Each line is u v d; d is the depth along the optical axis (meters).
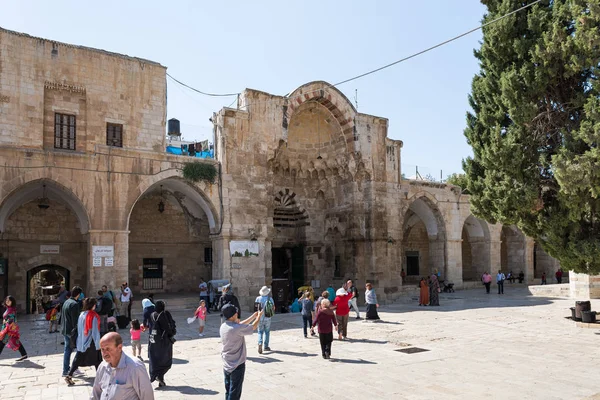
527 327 19.14
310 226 33.53
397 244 33.38
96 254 22.80
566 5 17.31
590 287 29.73
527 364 12.62
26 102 22.25
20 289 26.59
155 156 24.95
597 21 16.09
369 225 32.06
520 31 19.25
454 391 10.11
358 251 32.00
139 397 5.19
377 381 10.95
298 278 33.62
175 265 32.03
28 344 16.39
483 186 20.48
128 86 25.17
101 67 24.50
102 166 23.47
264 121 28.66
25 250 26.95
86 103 23.86
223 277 26.02
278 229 33.31
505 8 19.25
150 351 10.51
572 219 17.48
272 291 26.80
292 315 23.67
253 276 27.05
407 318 22.33
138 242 30.94
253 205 27.62
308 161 33.53
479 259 42.94
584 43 16.22
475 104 21.36
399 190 34.09
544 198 19.56
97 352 10.77
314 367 12.35
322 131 33.75
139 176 24.39
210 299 25.19
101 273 22.80
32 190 25.33
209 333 18.28
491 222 20.78
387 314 24.11
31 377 11.54
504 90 18.70
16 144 21.80
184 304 26.22
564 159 16.70
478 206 20.75
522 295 34.28
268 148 28.59
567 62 17.36
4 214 24.27
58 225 28.06
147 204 31.47
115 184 23.69
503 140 19.08
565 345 15.30
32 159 21.88
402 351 14.41
